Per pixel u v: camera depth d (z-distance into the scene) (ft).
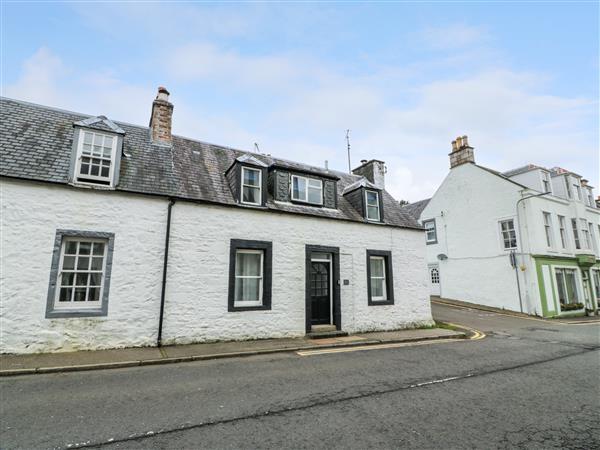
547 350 30.91
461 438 13.05
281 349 29.01
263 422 14.34
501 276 64.90
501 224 66.28
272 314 34.17
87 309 26.91
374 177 54.49
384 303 41.98
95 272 27.66
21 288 24.88
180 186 32.96
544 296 59.41
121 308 27.73
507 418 15.05
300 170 40.04
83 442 12.51
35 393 17.58
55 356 24.18
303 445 12.37
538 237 61.36
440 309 63.31
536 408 16.29
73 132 29.86
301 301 36.11
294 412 15.44
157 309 29.04
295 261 36.60
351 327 38.81
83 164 29.01
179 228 31.12
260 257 35.60
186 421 14.40
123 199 29.32
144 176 31.86
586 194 79.41
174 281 30.07
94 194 28.30
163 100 38.17
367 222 42.73
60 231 26.66
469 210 71.92
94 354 25.18
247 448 12.14
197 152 39.52
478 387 19.47
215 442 12.56
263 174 36.73
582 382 20.72
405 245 45.88
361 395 17.83
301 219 37.93
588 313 65.41
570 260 66.64
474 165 71.87
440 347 32.12
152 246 29.71
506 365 24.95
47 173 27.04
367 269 41.65
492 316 57.06
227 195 35.37
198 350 27.55
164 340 28.89
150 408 15.78
